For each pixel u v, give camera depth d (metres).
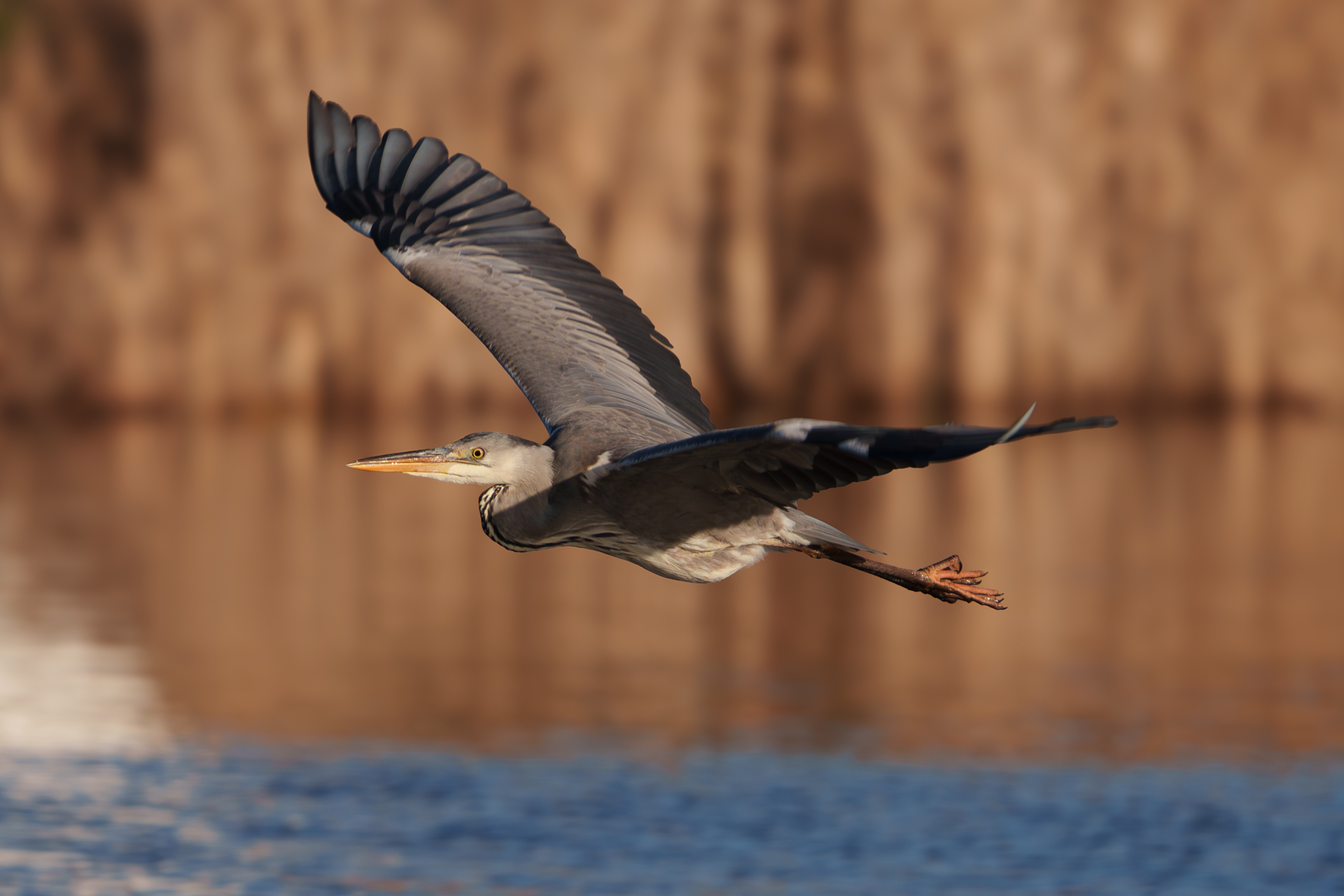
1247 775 10.16
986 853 8.85
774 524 5.39
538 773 10.15
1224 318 30.78
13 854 8.73
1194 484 23.45
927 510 21.50
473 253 6.07
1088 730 11.11
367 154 6.12
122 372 28.80
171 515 20.30
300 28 28.97
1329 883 8.45
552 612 15.26
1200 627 14.34
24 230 28.69
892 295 29.72
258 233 28.98
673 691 12.23
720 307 29.70
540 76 29.22
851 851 8.86
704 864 8.67
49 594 15.50
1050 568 17.25
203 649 13.38
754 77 29.58
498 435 5.60
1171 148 30.45
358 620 14.66
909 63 29.77
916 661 13.29
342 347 29.06
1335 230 30.86
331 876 8.52
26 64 28.75
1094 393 30.25
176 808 9.48
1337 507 21.36
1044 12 29.89
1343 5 30.72
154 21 28.86
